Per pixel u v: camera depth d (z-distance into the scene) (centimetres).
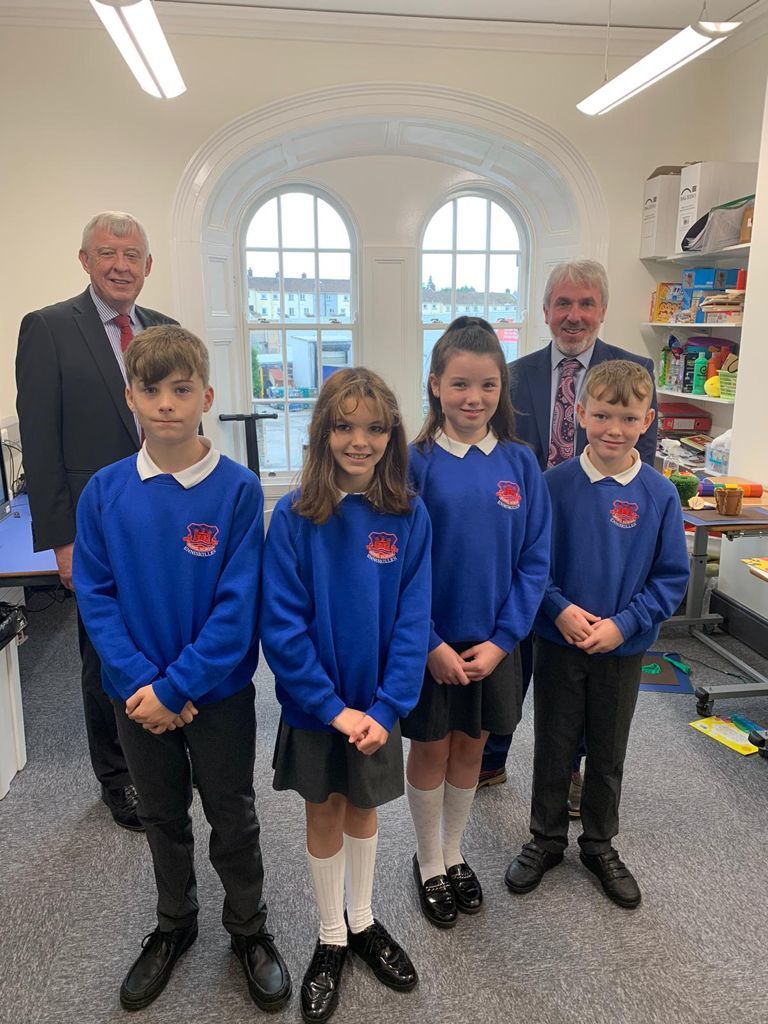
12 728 221
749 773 223
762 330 311
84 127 365
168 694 126
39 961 155
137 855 188
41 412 181
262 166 415
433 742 154
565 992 146
